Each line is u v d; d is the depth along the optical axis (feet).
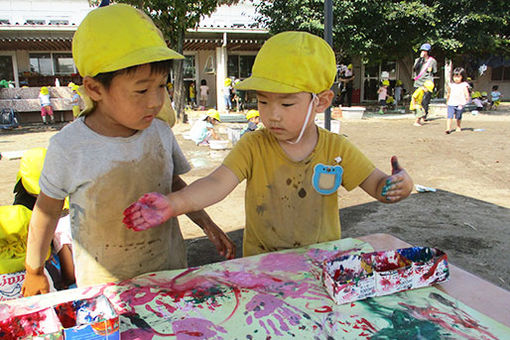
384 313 3.51
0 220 5.88
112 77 3.66
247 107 53.31
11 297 5.91
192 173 18.13
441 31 46.16
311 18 42.93
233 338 3.19
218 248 5.33
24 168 6.50
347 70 50.42
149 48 3.67
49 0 53.11
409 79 58.65
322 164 5.03
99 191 4.33
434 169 18.65
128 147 4.42
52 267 6.32
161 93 3.97
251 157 5.02
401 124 35.63
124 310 3.55
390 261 4.15
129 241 4.59
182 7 30.94
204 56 53.93
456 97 28.78
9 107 41.93
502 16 45.32
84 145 4.25
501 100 58.75
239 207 13.85
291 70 4.15
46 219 4.44
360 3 42.11
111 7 3.79
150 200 3.80
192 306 3.61
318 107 4.66
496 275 8.86
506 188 15.58
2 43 43.55
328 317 3.46
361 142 26.08
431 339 3.18
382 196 4.66
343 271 4.01
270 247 5.16
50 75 49.24
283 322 3.39
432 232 11.29
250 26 50.11
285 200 5.08
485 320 3.43
